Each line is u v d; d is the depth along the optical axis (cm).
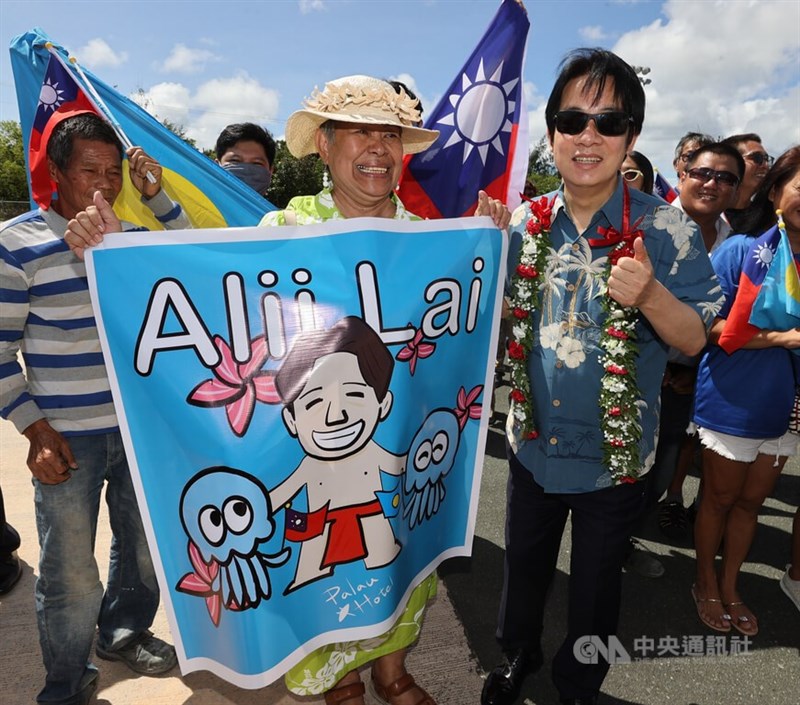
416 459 189
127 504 218
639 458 187
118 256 159
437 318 183
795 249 245
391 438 178
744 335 232
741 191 398
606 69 167
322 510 176
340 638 184
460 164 285
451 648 255
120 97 256
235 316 166
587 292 184
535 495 210
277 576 175
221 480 169
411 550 194
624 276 159
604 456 186
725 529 277
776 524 363
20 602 270
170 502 170
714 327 241
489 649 255
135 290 161
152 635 240
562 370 189
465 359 195
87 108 220
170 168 267
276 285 167
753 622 266
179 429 167
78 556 200
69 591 201
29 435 185
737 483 255
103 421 198
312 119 188
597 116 166
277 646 178
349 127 177
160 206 214
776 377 239
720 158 296
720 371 248
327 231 168
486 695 223
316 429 172
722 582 275
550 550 219
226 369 167
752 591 296
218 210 275
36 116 230
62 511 195
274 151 386
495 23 272
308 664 194
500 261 193
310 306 169
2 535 270
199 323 164
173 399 166
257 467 169
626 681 236
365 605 183
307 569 177
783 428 244
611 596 203
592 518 196
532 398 199
